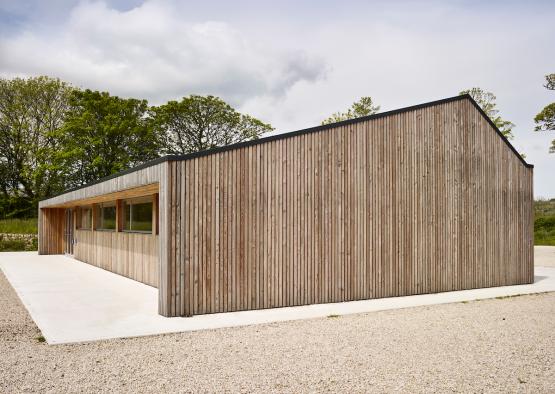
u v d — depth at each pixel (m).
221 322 7.12
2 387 4.38
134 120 34.09
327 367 5.02
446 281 10.45
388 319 7.44
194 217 7.71
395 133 9.98
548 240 29.70
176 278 7.53
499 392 4.36
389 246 9.73
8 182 35.78
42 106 36.09
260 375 4.75
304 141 8.85
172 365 5.06
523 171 11.84
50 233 19.67
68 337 6.17
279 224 8.49
